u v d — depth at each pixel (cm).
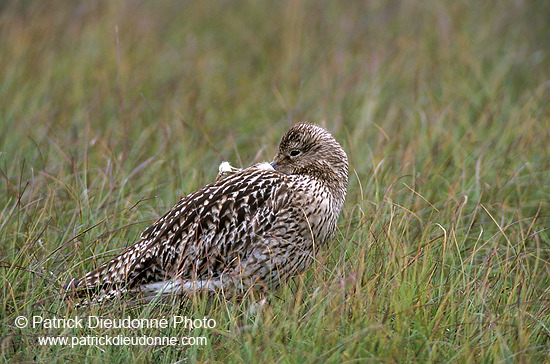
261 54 3031
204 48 3125
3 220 1656
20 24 3011
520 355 1266
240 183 1503
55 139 2166
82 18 3164
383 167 1881
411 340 1301
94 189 1809
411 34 3067
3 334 1316
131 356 1286
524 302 1373
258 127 2400
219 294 1471
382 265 1438
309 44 3053
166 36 3222
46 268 1516
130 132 2311
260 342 1293
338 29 3152
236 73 2922
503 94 2570
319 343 1254
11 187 1842
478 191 1830
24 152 2169
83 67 2822
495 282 1467
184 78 2769
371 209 1688
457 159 2009
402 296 1364
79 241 1603
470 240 1700
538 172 1980
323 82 2633
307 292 1452
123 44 2959
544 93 2572
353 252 1549
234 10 3444
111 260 1498
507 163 1995
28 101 2566
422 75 2702
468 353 1257
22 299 1426
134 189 1853
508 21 3181
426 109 2423
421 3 3284
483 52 2922
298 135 1566
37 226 1652
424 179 1855
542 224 1816
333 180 1557
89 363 1266
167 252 1474
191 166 2027
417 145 2062
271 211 1480
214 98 2606
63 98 2592
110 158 1939
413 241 1622
